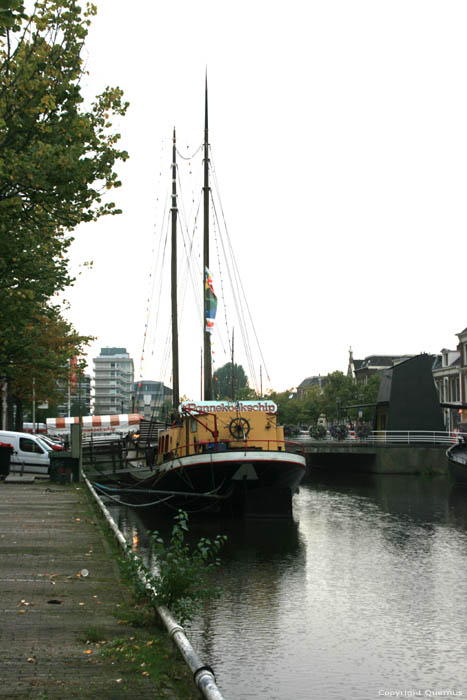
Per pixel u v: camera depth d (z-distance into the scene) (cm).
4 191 1866
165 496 3319
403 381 6456
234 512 3209
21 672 780
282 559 2228
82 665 804
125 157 1972
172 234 4850
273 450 3139
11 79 1838
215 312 4278
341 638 1388
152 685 751
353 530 2858
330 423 10619
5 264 2202
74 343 4238
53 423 6156
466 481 4906
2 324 2498
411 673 1205
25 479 3306
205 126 4412
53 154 1803
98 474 4212
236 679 1160
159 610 934
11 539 1641
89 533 1731
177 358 4669
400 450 6141
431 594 1766
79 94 1925
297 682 1152
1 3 829
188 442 3228
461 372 8938
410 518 3253
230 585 1852
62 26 1892
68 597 1105
